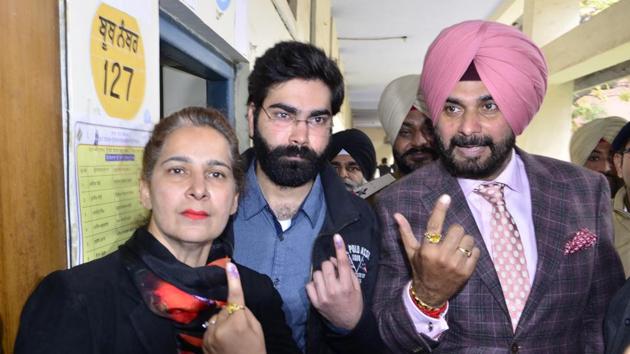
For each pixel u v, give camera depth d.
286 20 3.34
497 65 1.13
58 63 0.86
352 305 1.06
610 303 1.07
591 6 6.32
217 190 0.92
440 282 1.00
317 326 1.24
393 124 1.89
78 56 0.89
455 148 1.18
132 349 0.82
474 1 6.40
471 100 1.15
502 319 1.12
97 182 0.96
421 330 1.06
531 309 1.11
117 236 1.05
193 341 0.88
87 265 0.86
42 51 0.81
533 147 6.10
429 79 1.22
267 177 1.32
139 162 1.14
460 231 1.00
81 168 0.91
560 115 6.02
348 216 1.29
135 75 1.12
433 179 1.27
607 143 2.52
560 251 1.15
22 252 0.77
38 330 0.74
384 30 7.65
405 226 1.07
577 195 1.22
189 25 1.62
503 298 1.12
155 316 0.86
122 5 1.06
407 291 1.08
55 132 0.85
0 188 0.72
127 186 1.09
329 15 6.05
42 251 0.82
